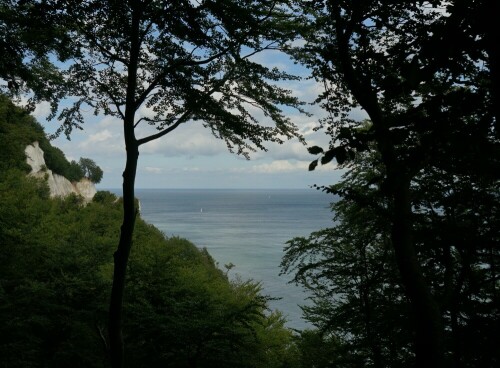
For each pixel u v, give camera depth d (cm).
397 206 707
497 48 296
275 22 1117
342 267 1408
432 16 536
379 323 1257
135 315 1502
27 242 1697
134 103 1073
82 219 2716
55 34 1044
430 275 1123
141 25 1095
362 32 671
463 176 966
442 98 328
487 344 782
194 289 1791
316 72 891
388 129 341
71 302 1588
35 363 1373
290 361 1992
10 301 1432
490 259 912
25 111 1206
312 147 344
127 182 1056
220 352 1452
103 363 1553
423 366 664
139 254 1842
